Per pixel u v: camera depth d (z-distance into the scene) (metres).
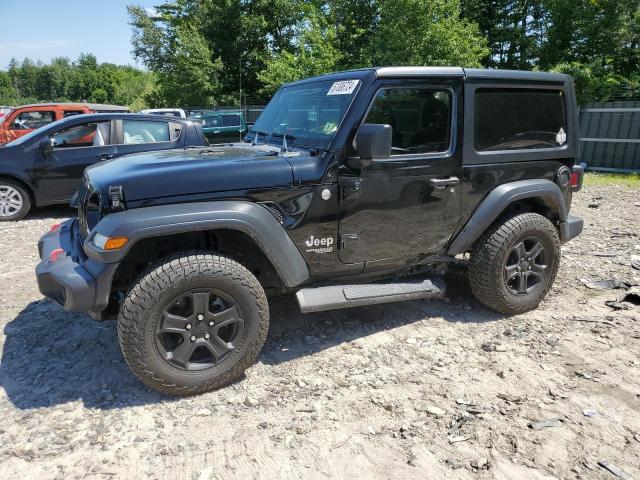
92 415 2.92
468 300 4.56
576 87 17.09
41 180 7.95
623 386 3.15
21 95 128.00
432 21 17.62
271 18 31.19
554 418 2.86
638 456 2.56
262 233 3.13
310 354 3.63
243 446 2.66
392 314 4.28
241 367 3.18
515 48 24.91
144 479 2.43
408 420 2.87
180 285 2.90
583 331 3.91
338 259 3.51
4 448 2.64
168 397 3.10
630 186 11.19
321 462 2.54
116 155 8.06
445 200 3.78
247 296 3.08
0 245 6.49
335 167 3.35
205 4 30.23
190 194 3.03
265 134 4.15
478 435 2.72
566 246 6.18
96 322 4.09
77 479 2.43
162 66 31.61
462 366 3.45
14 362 3.49
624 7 20.41
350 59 22.67
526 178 4.14
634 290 4.48
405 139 3.58
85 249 2.95
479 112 3.84
